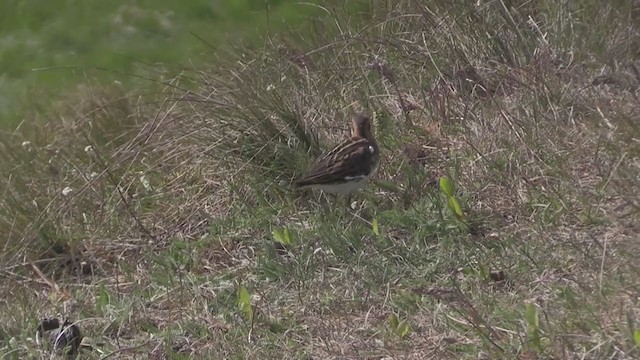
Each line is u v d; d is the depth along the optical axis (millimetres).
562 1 14383
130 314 10336
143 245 11961
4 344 10266
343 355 9266
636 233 10281
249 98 12875
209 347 9695
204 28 20812
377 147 11461
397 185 11828
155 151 13031
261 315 10047
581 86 12945
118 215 12469
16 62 20844
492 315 9367
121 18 22094
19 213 12672
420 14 14367
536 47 13867
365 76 13633
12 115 18203
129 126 14789
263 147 12398
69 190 12289
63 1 23406
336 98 13492
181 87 14789
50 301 11109
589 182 11250
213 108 12891
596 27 14148
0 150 15258
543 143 11867
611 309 9023
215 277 10914
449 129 12727
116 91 17312
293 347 9508
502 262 10227
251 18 20531
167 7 22047
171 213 12359
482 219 10938
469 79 13344
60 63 20609
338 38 14969
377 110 13125
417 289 9875
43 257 12047
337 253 10781
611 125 11906
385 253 10641
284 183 12125
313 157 12438
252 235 11648
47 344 9977
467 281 10031
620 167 11102
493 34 13992
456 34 14141
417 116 13227
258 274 10844
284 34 16562
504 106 12852
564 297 9430
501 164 11672
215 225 11898
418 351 9125
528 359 8648
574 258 10055
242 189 12312
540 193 11195
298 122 12609
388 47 14430
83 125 15461
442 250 10555
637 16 14547
